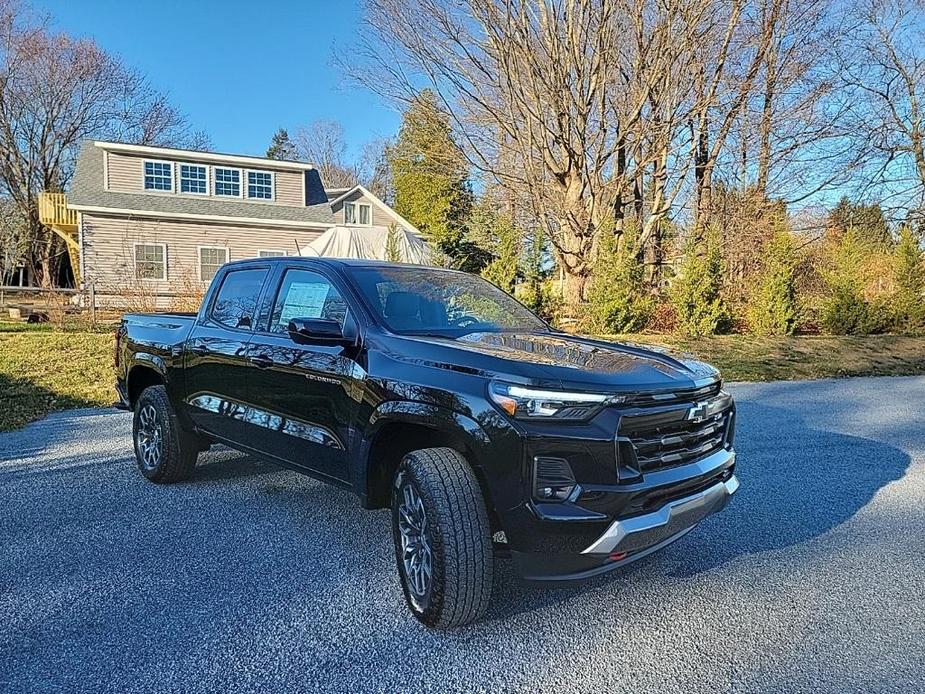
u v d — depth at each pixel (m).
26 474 5.19
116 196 22.67
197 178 24.16
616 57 16.09
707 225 19.06
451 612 2.74
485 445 2.70
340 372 3.43
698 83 16.22
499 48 15.85
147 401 5.00
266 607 3.06
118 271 22.28
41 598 3.10
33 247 34.84
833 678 2.53
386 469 3.34
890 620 2.99
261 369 4.00
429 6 15.95
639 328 16.41
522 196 17.39
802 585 3.35
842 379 11.59
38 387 8.69
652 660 2.65
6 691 2.37
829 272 21.41
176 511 4.36
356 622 2.93
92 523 4.11
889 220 22.69
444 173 18.81
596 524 2.60
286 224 24.64
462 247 21.02
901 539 4.00
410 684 2.47
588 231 17.06
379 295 3.74
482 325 4.01
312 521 4.21
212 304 4.72
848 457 5.98
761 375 11.67
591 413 2.65
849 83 19.86
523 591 3.25
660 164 18.02
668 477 2.82
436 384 2.93
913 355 14.82
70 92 34.12
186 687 2.42
